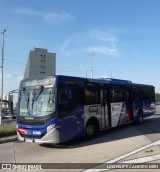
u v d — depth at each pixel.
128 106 19.86
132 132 17.27
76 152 11.92
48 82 13.32
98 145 13.34
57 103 12.99
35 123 13.12
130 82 21.02
